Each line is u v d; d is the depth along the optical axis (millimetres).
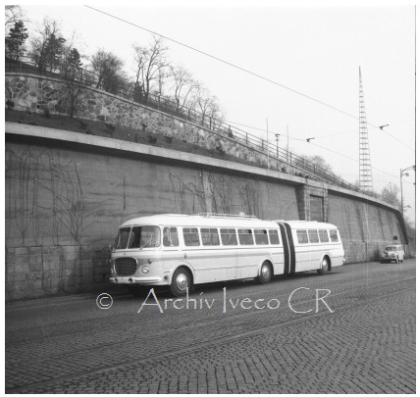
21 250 16703
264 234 21594
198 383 6215
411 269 29891
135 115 28109
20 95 22859
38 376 6703
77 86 25297
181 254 16719
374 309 12617
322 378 6359
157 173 23578
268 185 32219
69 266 18156
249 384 6137
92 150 20438
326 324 10453
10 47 28531
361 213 47000
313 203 37062
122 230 17094
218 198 27234
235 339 9000
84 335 9672
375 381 6207
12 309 14109
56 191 18719
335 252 27141
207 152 31812
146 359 7562
